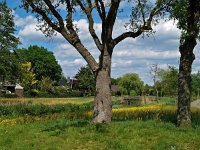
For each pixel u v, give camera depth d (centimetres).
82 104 5828
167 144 1449
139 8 2052
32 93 11600
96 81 1981
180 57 1889
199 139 1519
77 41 2017
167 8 1991
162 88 8238
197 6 1820
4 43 6681
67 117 2858
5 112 4009
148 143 1489
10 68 7038
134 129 1706
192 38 1844
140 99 6988
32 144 1598
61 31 2034
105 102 1950
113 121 2105
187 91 1844
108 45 1983
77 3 1994
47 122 2305
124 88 12769
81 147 1504
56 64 15575
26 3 2036
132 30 2091
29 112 4153
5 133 1919
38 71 15112
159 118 2148
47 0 1998
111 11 1953
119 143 1490
